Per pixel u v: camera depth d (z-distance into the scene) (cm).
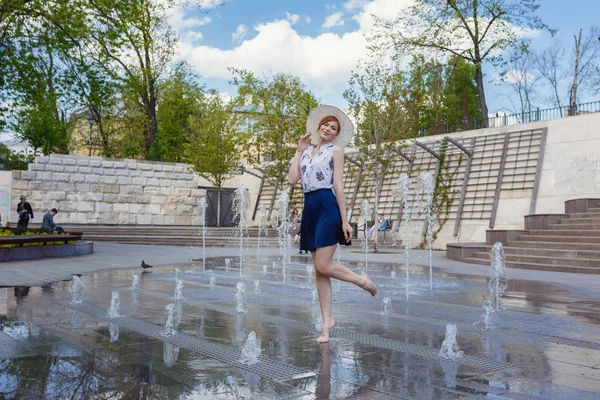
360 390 285
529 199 2136
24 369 319
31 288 784
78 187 2762
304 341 414
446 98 3816
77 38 1983
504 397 276
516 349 397
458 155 2445
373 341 416
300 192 3319
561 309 618
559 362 357
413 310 591
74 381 295
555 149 2097
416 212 2566
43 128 3338
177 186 3028
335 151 405
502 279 1023
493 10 2978
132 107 3700
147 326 474
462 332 464
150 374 312
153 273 1066
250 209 3697
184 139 4062
